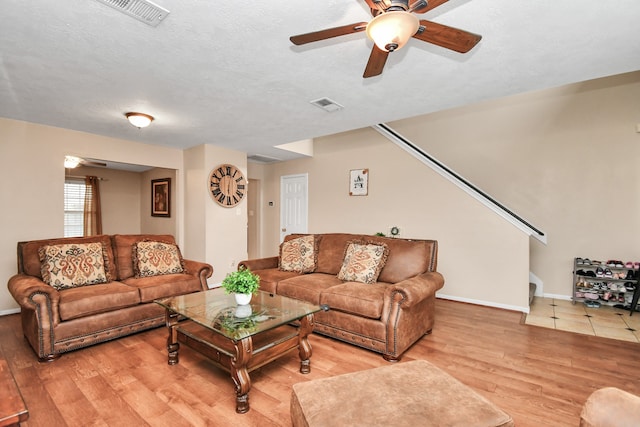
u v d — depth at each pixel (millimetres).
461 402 1273
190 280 3453
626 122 4227
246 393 1900
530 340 2965
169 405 1943
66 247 3088
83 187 5836
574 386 2168
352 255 3355
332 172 5824
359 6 1652
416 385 1391
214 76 2475
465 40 1611
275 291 3342
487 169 5152
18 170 3633
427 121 5707
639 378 2275
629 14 1658
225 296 2834
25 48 2045
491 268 4129
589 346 2830
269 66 2314
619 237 4270
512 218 3979
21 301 2432
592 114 4422
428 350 2734
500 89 2721
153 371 2346
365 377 1455
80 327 2633
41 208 3783
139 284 3141
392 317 2521
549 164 4695
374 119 3615
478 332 3170
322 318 2959
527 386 2166
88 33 1874
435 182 4594
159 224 5887
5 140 3545
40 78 2500
